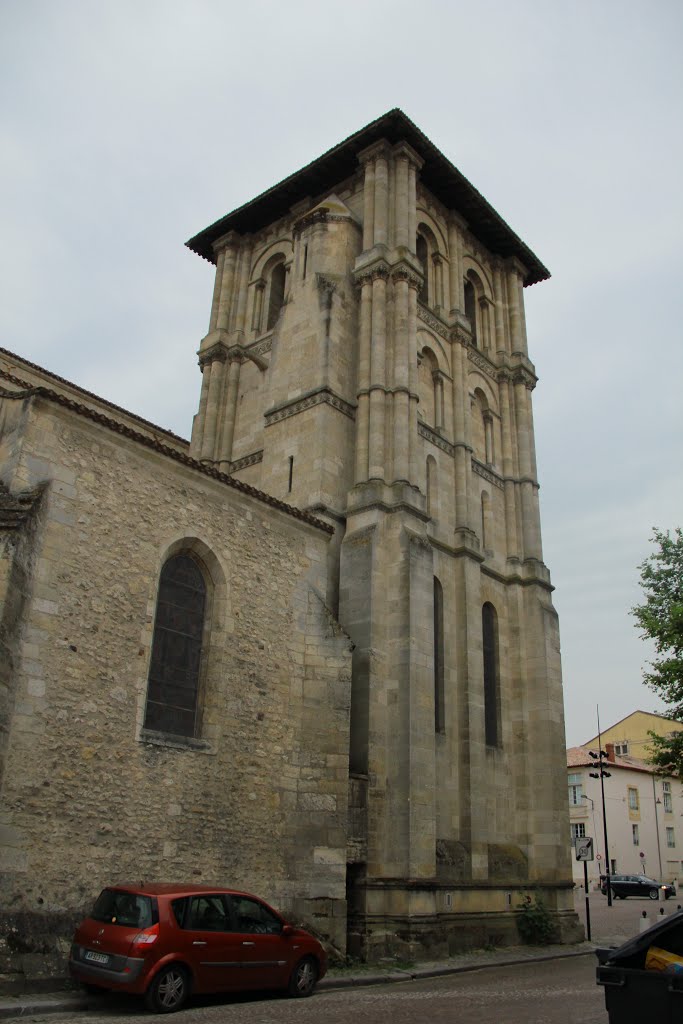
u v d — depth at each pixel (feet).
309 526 83.56
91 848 57.00
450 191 128.88
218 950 49.44
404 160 118.11
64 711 57.36
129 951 45.88
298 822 73.46
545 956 87.97
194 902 49.70
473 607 107.45
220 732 68.80
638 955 33.58
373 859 81.15
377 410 100.89
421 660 89.35
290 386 107.76
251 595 75.25
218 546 73.20
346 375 107.24
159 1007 45.68
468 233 137.69
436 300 124.06
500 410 132.16
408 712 85.81
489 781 105.60
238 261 136.56
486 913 93.86
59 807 55.67
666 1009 31.37
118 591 63.31
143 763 62.08
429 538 105.60
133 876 59.16
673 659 96.02
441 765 96.53
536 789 108.37
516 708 113.29
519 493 127.03
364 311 108.17
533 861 105.60
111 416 100.68
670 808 284.00
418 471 100.78
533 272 147.95
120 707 61.26
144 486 67.77
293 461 102.32
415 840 81.71
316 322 108.27
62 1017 44.11
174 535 69.21
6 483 59.06
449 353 122.42
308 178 126.31
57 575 59.16
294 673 77.66
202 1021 43.34
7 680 53.52
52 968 51.47
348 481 102.06
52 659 57.36
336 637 79.97
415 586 91.50
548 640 115.65
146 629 64.69
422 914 79.92
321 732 77.05
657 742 98.32
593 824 253.03
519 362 135.33
